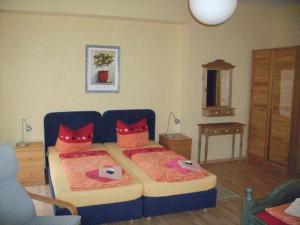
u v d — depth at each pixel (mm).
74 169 3398
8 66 4234
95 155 3982
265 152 5188
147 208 3176
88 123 4609
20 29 4223
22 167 4016
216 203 3680
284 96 4793
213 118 5344
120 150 4363
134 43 4820
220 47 5180
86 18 4508
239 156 5535
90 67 4625
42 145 4199
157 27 4934
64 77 4516
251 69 5473
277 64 4891
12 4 3918
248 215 2326
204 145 5336
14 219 2346
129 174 3359
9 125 4344
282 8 5383
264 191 4082
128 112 4848
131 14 4445
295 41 5156
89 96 4684
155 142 4922
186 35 4941
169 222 3213
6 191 2418
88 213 2936
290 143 4734
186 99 5074
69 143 4180
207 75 5148
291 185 2449
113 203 3023
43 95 4449
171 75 5133
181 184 3244
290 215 2215
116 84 4805
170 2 4652
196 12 3076
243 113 5543
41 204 3514
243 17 5285
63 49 4457
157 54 4992
